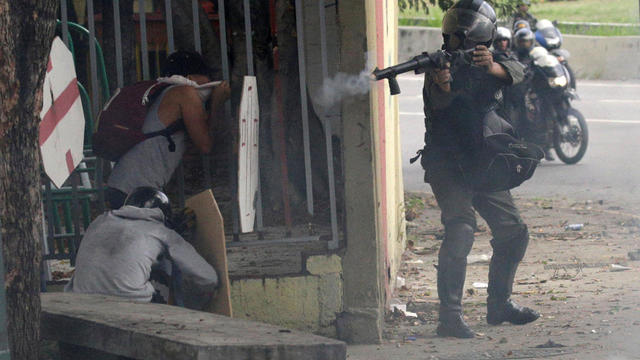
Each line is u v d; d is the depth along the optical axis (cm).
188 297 1009
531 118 2520
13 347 727
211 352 723
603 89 4709
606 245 1681
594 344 1014
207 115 1083
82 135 1077
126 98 1060
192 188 1908
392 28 1563
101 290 952
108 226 973
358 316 1079
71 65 1064
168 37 1114
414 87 4775
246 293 1090
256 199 1065
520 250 1134
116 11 1101
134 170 1045
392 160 1473
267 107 1720
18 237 724
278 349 739
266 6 1761
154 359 756
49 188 1115
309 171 1109
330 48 1456
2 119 708
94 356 880
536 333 1091
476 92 1066
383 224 1184
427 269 1579
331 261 1082
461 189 1080
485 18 1068
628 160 2678
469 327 1119
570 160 2622
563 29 5619
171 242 970
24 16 702
